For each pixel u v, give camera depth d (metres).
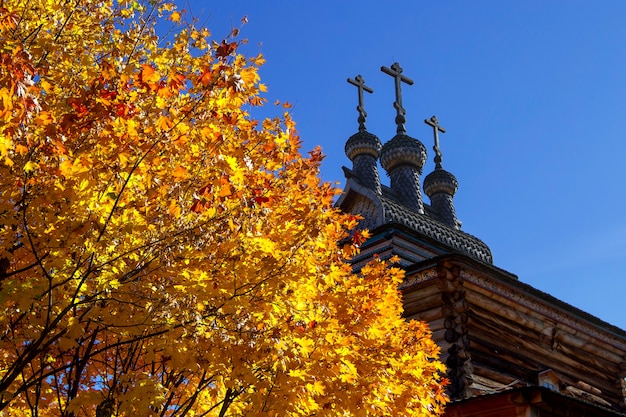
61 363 7.62
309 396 7.38
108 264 6.39
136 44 7.38
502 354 16.05
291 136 7.91
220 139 6.64
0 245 6.23
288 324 7.25
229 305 6.79
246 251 7.07
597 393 17.81
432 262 16.25
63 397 8.02
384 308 9.32
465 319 15.66
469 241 25.80
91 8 7.34
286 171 7.84
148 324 6.40
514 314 16.75
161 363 7.50
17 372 6.08
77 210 6.11
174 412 7.40
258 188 7.18
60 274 6.24
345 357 8.08
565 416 13.35
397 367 9.50
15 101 5.59
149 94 6.63
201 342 6.83
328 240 8.52
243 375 6.93
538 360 16.78
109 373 8.15
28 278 6.41
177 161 6.70
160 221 6.77
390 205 23.88
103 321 6.52
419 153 29.11
